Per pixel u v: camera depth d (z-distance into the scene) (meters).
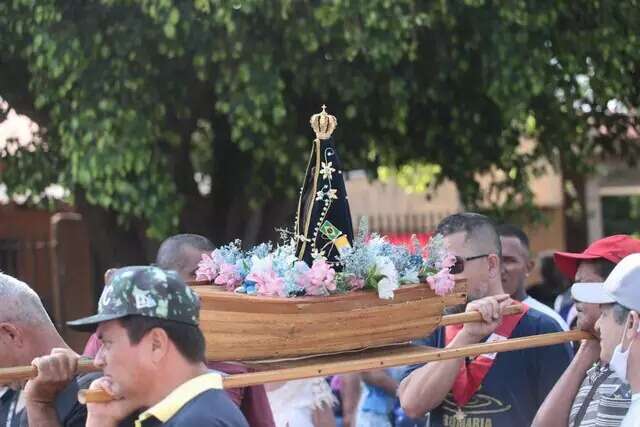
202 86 13.02
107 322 4.71
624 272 5.76
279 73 12.10
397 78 12.36
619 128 14.76
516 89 12.07
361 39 11.41
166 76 12.59
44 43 11.57
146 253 13.91
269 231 14.37
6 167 13.98
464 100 13.74
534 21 12.17
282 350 5.74
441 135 14.18
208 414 4.62
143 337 4.65
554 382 7.27
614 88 12.86
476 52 13.16
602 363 6.50
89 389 4.79
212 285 6.35
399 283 6.17
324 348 5.88
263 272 5.87
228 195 14.46
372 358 5.85
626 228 31.59
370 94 13.13
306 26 11.56
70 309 17.62
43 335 6.19
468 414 7.30
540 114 13.70
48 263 19.31
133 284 4.67
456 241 7.43
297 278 5.83
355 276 6.00
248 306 5.60
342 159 14.18
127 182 11.82
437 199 23.91
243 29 11.54
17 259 19.23
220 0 11.12
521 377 7.30
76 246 17.77
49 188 15.20
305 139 12.63
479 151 14.23
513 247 9.12
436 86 13.27
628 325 5.65
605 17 12.77
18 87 13.29
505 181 14.80
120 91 11.83
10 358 6.09
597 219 21.56
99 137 11.61
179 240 8.14
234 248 6.40
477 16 12.28
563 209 21.17
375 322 6.03
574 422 6.49
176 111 12.89
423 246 7.10
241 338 5.60
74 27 11.66
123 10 11.80
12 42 12.23
